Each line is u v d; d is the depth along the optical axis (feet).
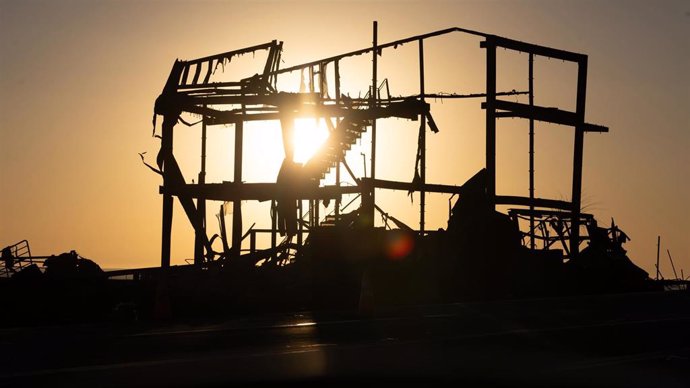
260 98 119.14
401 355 47.88
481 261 112.27
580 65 150.41
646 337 59.41
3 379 39.19
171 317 77.15
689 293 120.67
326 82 135.23
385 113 120.78
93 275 93.20
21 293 88.12
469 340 56.13
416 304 97.09
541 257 122.52
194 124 132.57
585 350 51.52
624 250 138.51
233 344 53.42
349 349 50.52
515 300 103.14
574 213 145.89
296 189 122.01
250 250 125.08
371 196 121.29
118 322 72.84
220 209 137.28
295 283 98.68
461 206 120.16
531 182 149.79
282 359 45.80
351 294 98.89
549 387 37.45
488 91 137.39
